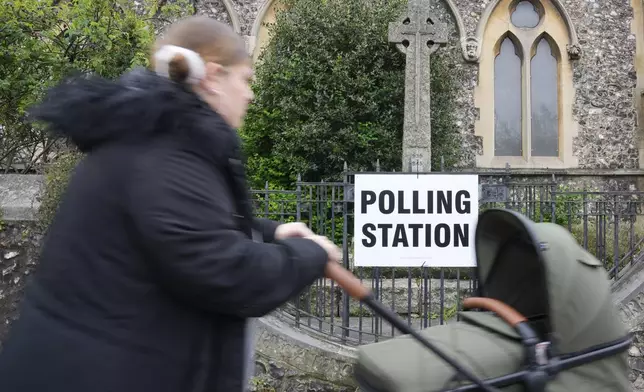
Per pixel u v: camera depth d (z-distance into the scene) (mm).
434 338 2062
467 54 11617
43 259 1484
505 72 12094
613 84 11797
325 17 9922
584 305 2000
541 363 1937
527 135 11922
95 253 1408
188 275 1361
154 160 1421
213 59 1686
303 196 5648
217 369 1496
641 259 5199
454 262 4809
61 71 6164
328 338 4723
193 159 1461
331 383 4422
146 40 6449
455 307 5973
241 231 1548
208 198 1431
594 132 11742
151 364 1383
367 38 9766
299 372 4461
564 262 2031
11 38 6086
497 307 2152
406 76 7590
